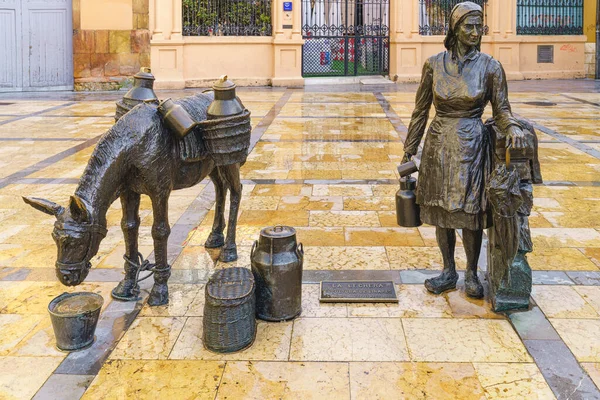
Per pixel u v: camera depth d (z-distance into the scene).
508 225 3.70
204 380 3.27
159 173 3.79
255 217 6.15
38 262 4.98
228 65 19.42
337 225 5.91
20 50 17.98
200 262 4.95
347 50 20.42
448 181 3.93
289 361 3.45
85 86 18.22
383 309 4.08
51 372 3.36
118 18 18.09
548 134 10.69
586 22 21.83
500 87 3.87
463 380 3.24
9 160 8.71
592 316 3.93
